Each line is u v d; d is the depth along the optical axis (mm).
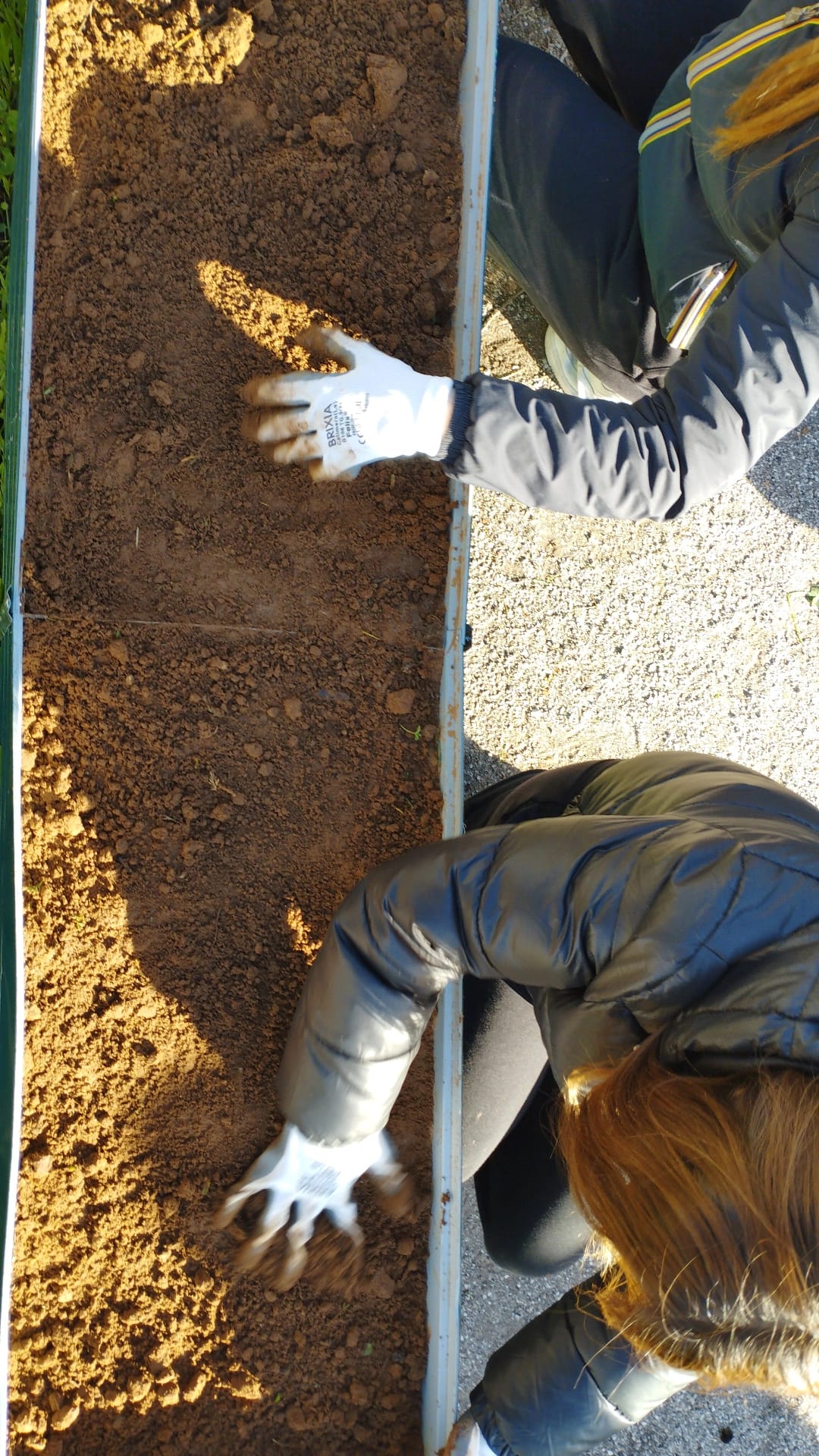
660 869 1004
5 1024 1581
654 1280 814
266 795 1727
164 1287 1593
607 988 1017
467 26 1803
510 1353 1419
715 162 1367
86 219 1669
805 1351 783
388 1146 1676
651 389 1938
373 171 1775
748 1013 881
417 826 1773
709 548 2418
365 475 1774
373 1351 1653
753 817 1106
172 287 1695
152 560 1690
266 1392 1602
